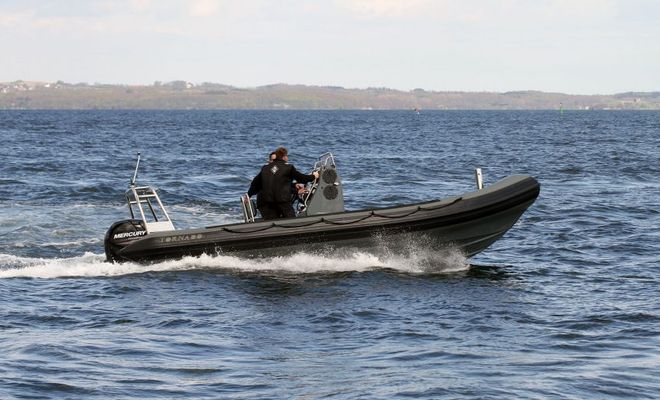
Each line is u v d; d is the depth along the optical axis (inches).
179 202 2325.3
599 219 2004.2
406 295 1228.5
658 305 1164.5
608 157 4350.4
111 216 1985.7
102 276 1339.8
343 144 5944.9
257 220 1461.6
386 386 837.2
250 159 4256.9
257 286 1277.1
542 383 844.6
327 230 1384.1
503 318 1099.3
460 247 1434.5
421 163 3978.8
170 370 885.8
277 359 927.7
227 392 824.3
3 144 5452.8
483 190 1428.4
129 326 1057.5
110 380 851.4
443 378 860.6
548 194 2556.6
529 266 1464.1
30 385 830.5
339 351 959.0
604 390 826.2
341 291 1247.5
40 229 1776.6
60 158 4151.1
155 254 1385.3
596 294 1243.8
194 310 1137.4
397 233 1396.4
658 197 2480.3
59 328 1045.8
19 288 1253.1
